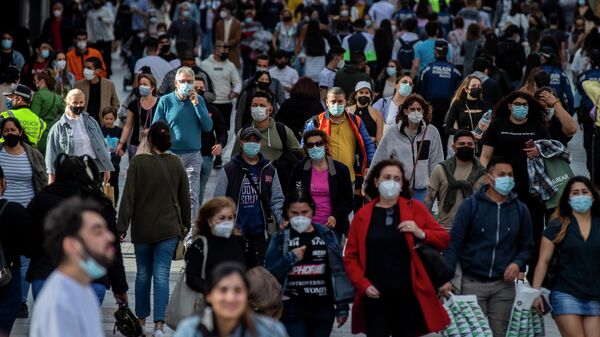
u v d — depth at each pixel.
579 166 39.88
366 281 19.88
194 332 13.26
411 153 25.78
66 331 12.21
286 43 50.72
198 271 19.80
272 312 19.33
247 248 20.42
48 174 27.02
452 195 23.53
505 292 21.03
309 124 27.09
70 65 41.56
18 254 20.48
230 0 56.41
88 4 57.38
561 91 35.88
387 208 20.16
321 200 23.36
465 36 46.66
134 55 52.88
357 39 44.06
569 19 62.84
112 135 32.41
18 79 33.22
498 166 20.73
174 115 28.08
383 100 31.41
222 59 38.38
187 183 23.02
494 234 20.89
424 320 20.12
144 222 22.66
